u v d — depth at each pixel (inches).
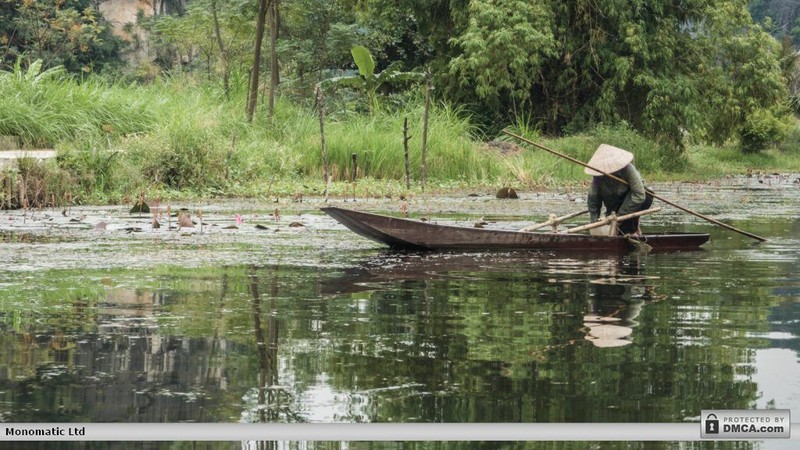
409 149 1171.3
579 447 193.9
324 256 497.4
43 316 322.7
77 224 661.9
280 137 1205.7
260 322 314.3
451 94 1722.4
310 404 220.5
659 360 263.9
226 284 397.4
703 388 234.4
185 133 1032.2
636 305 352.5
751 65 1774.1
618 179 557.0
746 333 301.4
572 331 302.5
